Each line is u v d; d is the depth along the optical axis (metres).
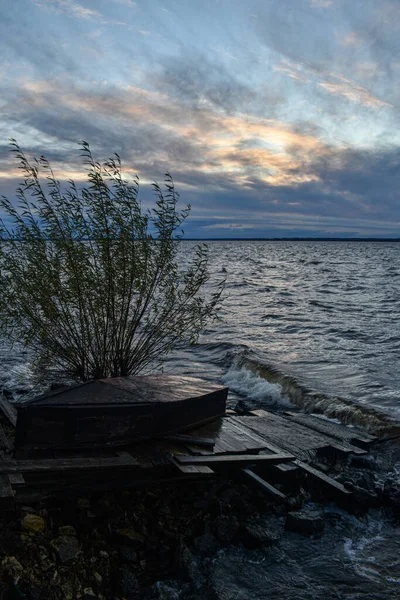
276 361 16.02
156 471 6.38
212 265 90.38
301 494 6.98
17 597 4.36
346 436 8.94
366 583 5.29
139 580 5.05
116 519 5.71
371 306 32.47
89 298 8.87
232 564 5.50
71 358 9.22
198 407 7.75
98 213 8.85
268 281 54.50
